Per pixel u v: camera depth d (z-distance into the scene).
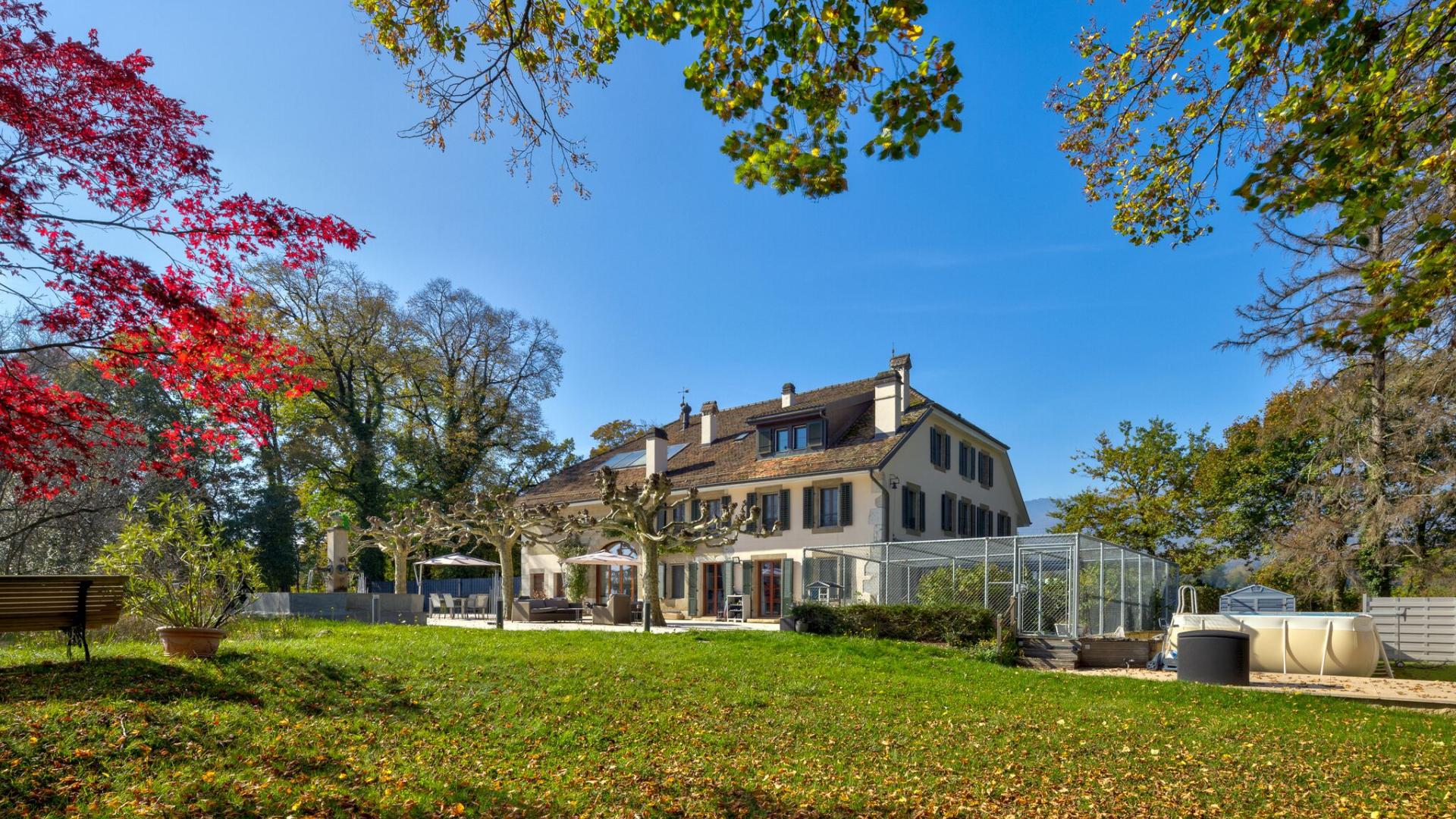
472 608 34.31
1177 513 37.00
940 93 5.79
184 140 7.36
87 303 7.07
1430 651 20.56
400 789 6.05
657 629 21.88
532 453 48.25
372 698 8.76
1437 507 21.33
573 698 9.69
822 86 6.05
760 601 30.92
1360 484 23.00
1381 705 12.35
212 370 8.09
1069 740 9.09
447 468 44.88
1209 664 14.48
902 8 5.51
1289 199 5.95
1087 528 38.34
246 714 7.55
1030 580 20.61
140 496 19.02
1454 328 11.94
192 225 7.68
